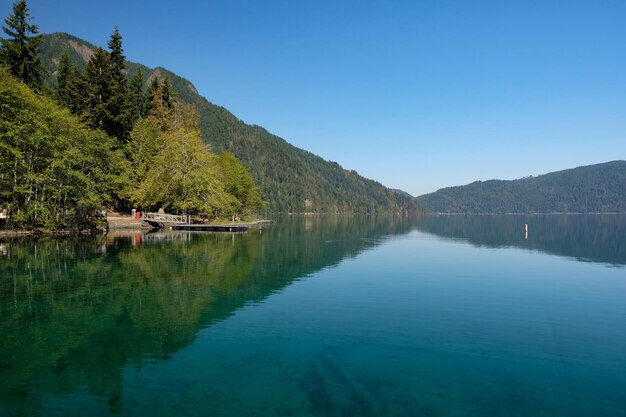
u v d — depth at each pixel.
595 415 7.45
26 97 35.50
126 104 58.00
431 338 11.56
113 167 46.81
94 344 10.78
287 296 16.36
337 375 9.02
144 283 18.25
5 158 33.53
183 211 57.44
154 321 12.79
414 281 19.86
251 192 85.12
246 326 12.42
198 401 7.77
